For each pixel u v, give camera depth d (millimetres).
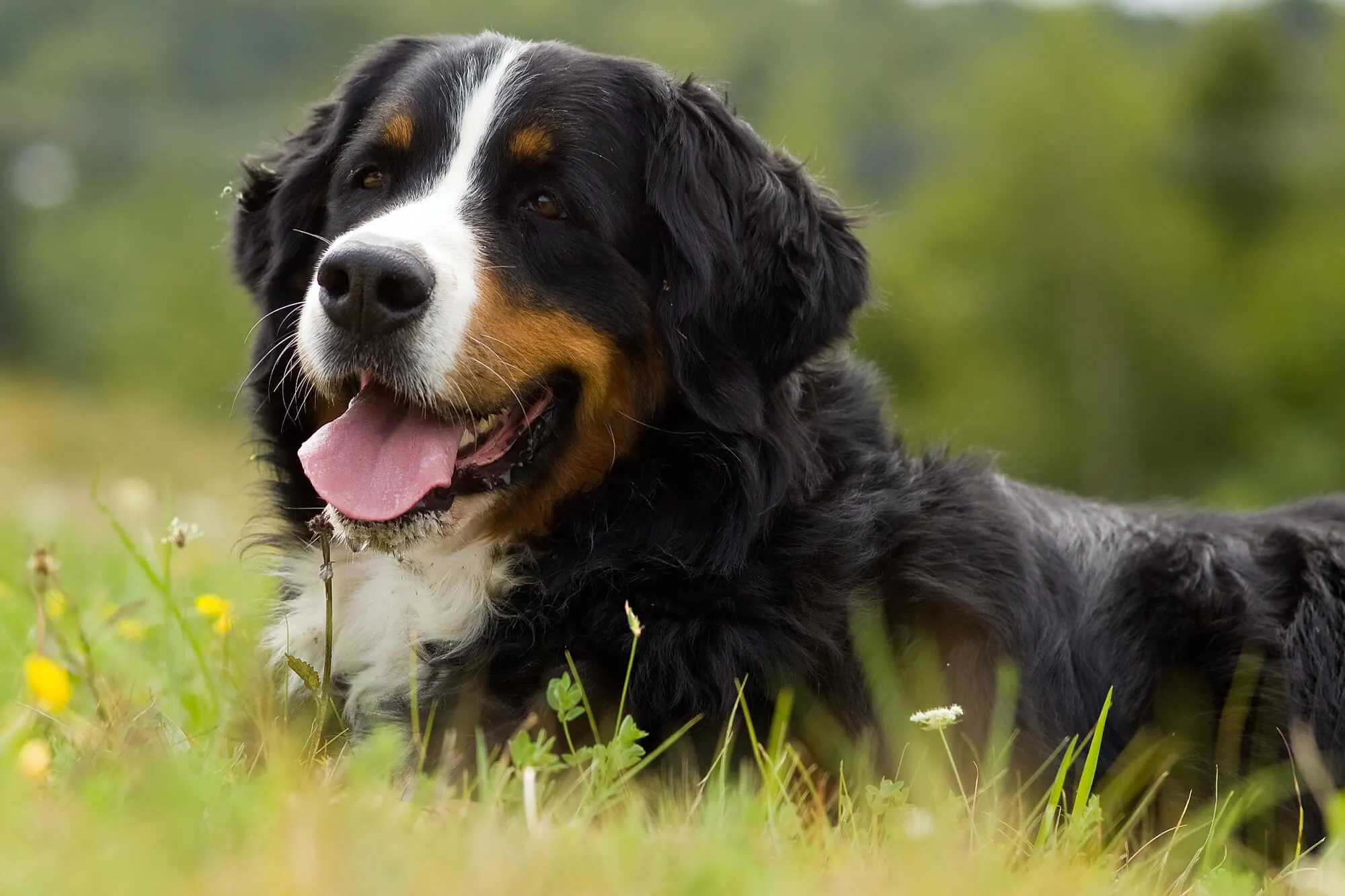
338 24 117438
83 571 8617
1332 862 4395
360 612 5801
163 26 113250
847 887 3592
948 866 3812
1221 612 6070
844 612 5453
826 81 91750
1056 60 55031
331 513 5273
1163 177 58125
